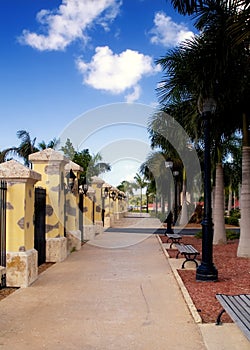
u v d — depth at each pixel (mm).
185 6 8531
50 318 5617
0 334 4938
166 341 4680
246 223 11672
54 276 8898
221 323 5234
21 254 7746
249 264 10297
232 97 10758
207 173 8523
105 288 7609
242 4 6867
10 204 7895
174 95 11367
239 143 18391
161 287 7691
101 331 5051
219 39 9430
